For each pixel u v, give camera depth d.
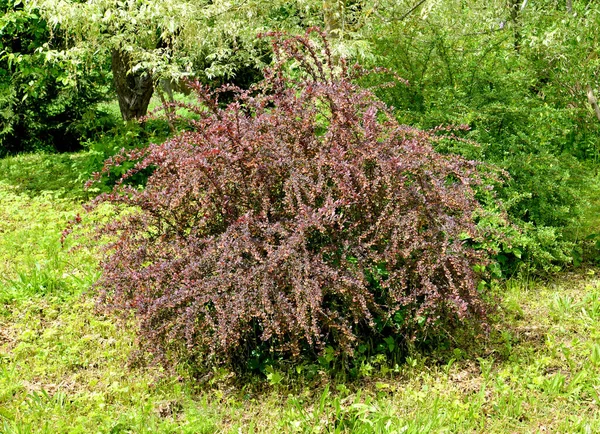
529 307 5.00
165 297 3.82
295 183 3.93
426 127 6.19
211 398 3.88
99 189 8.56
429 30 6.93
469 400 3.77
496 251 4.50
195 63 11.66
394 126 4.31
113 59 11.66
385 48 6.96
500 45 6.91
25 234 6.77
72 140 15.65
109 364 4.24
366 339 4.32
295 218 3.99
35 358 4.29
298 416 3.58
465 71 6.64
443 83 6.71
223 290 3.80
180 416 3.69
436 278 4.16
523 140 6.07
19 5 10.52
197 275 3.90
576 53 7.73
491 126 6.23
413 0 8.93
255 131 4.19
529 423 3.55
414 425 3.38
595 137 8.12
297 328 3.84
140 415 3.57
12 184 9.62
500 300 4.81
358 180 4.00
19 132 15.05
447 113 6.13
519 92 6.49
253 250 3.81
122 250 4.22
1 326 4.79
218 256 3.96
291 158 4.14
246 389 3.98
